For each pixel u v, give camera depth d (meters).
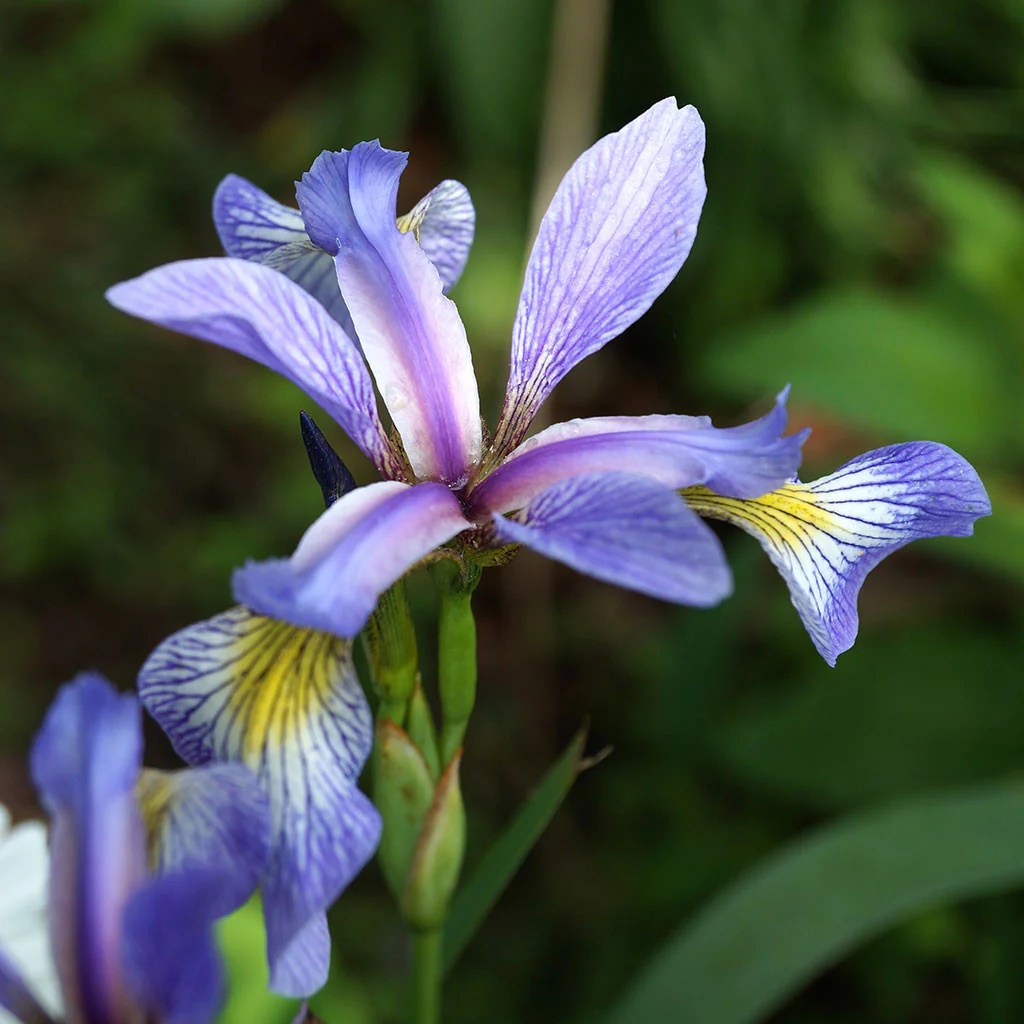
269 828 0.26
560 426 0.30
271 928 0.27
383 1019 0.42
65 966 0.25
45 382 0.56
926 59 0.63
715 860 0.46
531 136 0.61
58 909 0.25
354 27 0.74
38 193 0.63
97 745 0.25
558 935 0.47
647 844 0.48
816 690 0.46
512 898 0.49
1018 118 0.60
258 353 0.28
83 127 0.64
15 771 0.49
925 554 0.56
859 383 0.47
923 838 0.34
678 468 0.28
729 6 0.55
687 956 0.34
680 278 0.61
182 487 0.58
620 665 0.55
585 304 0.30
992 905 0.42
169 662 0.27
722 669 0.46
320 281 0.31
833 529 0.29
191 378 0.60
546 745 0.53
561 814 0.51
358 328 0.30
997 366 0.48
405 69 0.67
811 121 0.58
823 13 0.57
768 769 0.45
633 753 0.51
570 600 0.58
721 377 0.48
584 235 0.30
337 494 0.29
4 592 0.55
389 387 0.30
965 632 0.47
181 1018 0.25
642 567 0.26
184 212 0.65
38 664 0.53
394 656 0.30
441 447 0.30
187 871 0.25
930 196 0.52
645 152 0.30
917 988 0.43
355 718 0.28
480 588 0.58
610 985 0.44
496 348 0.59
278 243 0.30
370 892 0.47
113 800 0.25
